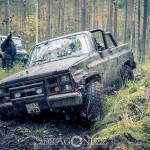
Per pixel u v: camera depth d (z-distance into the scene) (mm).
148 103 5066
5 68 10688
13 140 4453
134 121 4609
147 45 30359
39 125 5203
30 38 29094
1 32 28391
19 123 5363
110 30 25031
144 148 4000
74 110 5211
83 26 20344
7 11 22125
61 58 6059
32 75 5012
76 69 4984
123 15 37031
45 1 33188
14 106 5195
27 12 33375
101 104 5105
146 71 8555
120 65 6758
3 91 5270
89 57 5531
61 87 4871
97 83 5262
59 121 5387
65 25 34031
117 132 4207
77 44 6219
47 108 5008
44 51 6438
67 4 37281
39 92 4957
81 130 4934
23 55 14273
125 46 7500
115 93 6023
